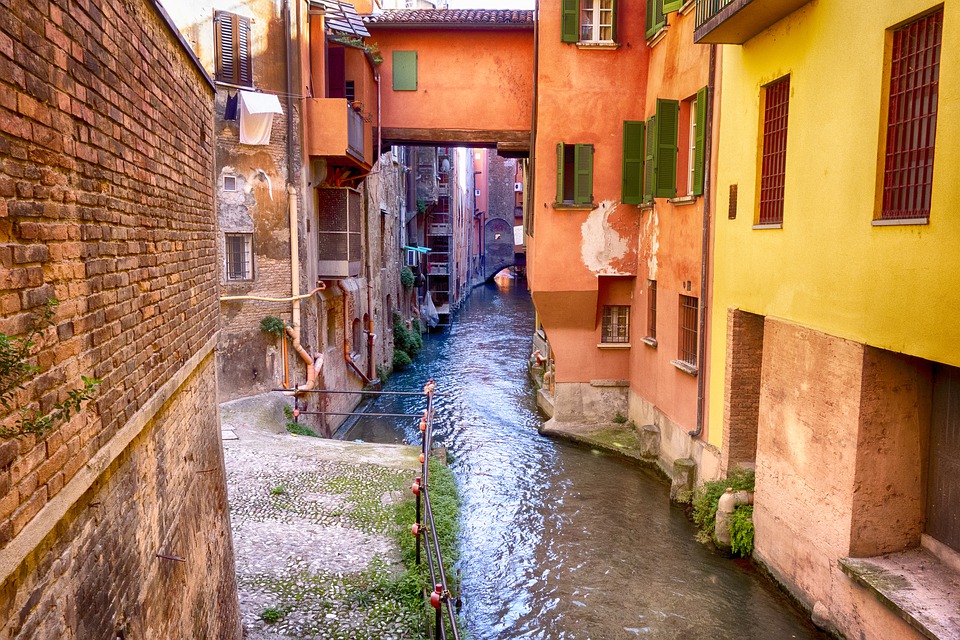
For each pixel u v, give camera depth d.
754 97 10.19
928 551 7.73
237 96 15.38
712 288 11.91
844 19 7.79
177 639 4.87
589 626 9.01
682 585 9.82
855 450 7.57
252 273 16.22
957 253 6.00
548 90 16.14
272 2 16.03
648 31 15.51
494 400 22.12
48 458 2.72
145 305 4.29
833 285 8.05
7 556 2.32
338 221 18.83
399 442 17.91
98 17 3.48
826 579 8.20
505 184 71.44
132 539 3.91
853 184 7.62
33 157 2.68
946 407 7.43
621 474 14.79
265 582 9.14
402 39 19.28
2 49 2.41
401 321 30.55
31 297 2.63
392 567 9.65
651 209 15.44
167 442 4.83
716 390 11.75
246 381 16.23
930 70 6.59
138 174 4.19
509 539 11.65
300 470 13.31
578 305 16.92
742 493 10.62
